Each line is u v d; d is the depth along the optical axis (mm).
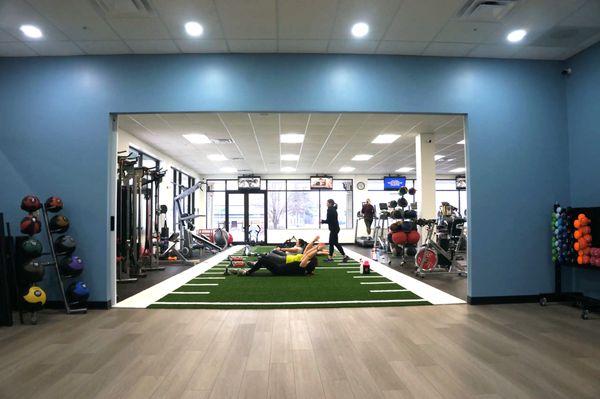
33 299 3670
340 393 2211
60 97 4438
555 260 4461
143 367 2602
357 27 3885
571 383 2338
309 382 2359
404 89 4551
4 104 4434
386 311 4105
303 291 5176
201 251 10203
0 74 4457
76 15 3602
